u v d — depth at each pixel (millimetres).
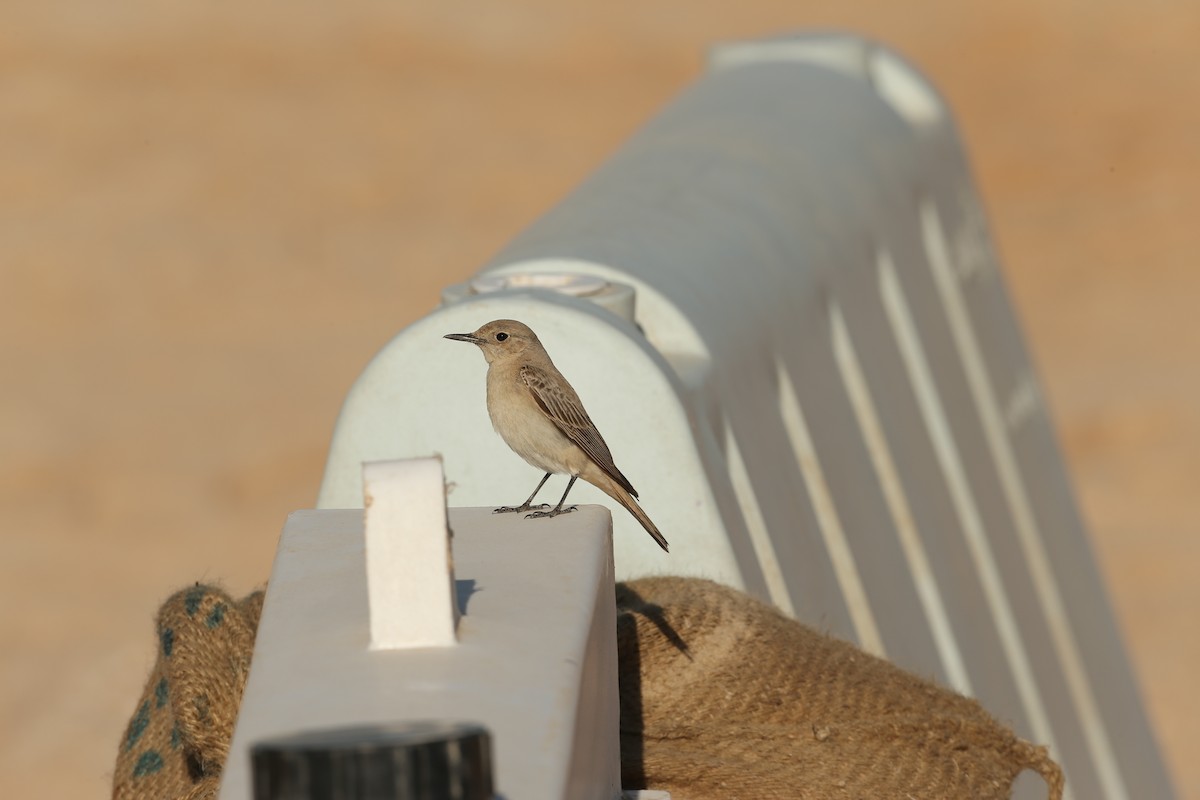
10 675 27156
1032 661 14883
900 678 7758
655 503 8688
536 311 8797
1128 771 16906
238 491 34844
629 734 7449
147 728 7453
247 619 7312
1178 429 38094
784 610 9250
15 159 58688
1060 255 52406
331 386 40562
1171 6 68562
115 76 66312
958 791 7285
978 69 68000
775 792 7109
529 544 6277
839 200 13875
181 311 46781
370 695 4992
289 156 60406
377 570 5309
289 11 71438
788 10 74312
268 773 4090
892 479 12570
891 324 14211
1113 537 33500
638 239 10734
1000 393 17062
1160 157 59219
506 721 4895
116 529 32969
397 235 54469
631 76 69750
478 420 8875
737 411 9938
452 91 67188
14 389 40312
